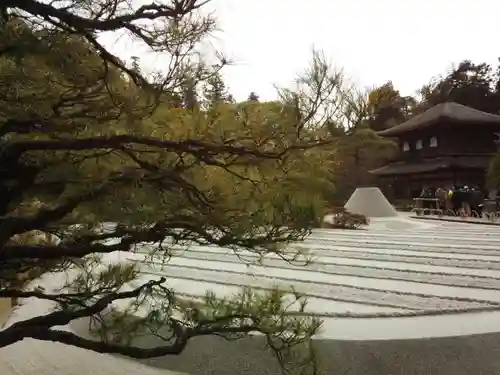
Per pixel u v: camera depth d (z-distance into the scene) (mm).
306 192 2258
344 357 4504
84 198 2383
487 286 7750
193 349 4945
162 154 2395
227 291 7152
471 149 34750
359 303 6582
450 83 51344
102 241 2980
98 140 2234
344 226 17969
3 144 2348
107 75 2207
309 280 8289
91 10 2217
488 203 24984
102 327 2879
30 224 2400
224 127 2225
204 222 2396
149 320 2770
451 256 11172
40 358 5184
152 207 2445
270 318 2494
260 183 2277
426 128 35406
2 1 2025
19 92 2158
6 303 6266
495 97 51312
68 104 2258
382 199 24281
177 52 2236
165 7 2150
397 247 12898
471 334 4922
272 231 2354
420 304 6527
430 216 25984
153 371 5027
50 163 2436
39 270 3488
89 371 4977
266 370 4543
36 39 2064
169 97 2258
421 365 4562
